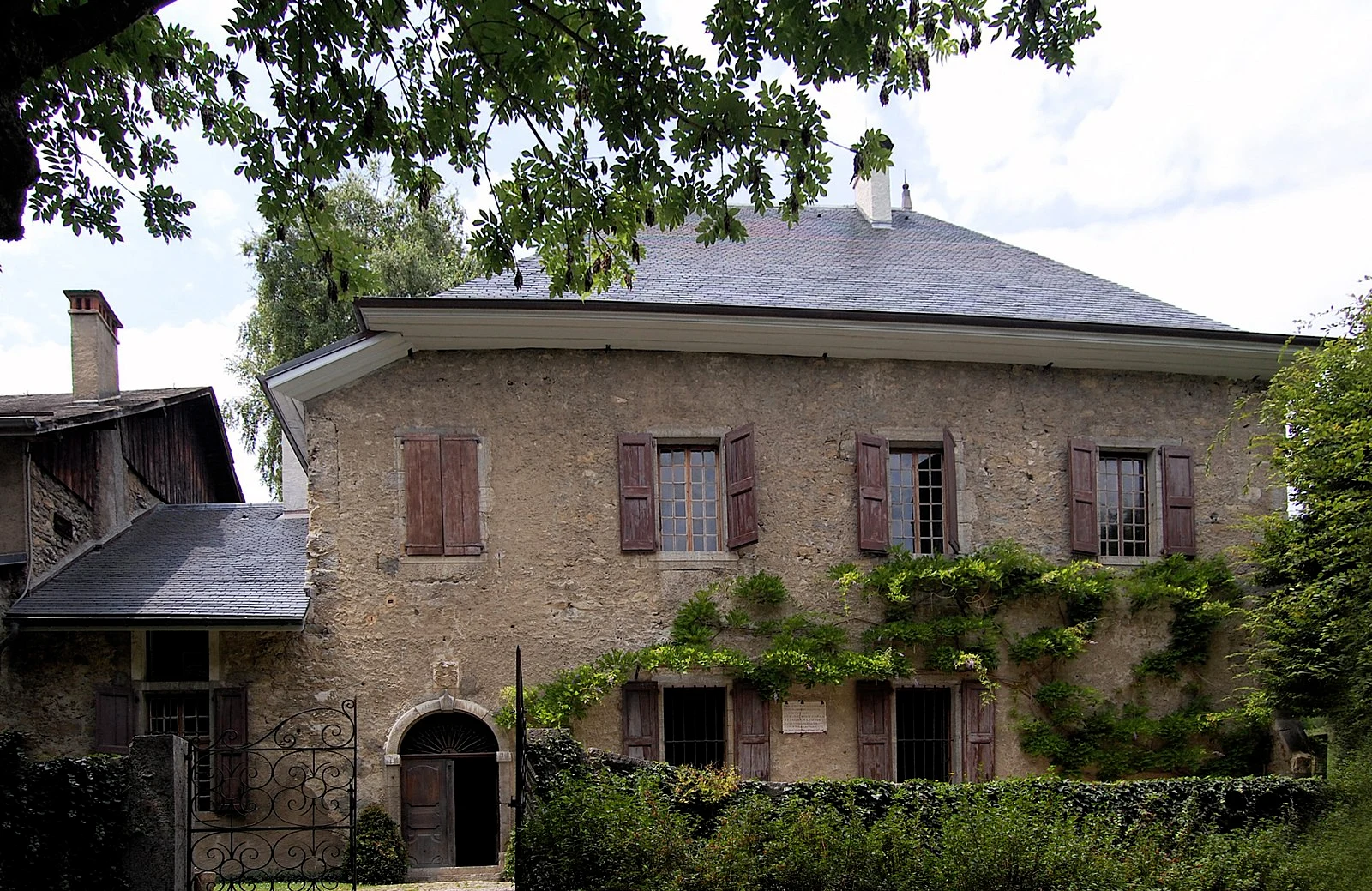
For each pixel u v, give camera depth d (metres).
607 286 8.73
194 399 17.22
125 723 11.68
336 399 12.36
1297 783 10.20
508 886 10.35
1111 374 13.71
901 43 7.30
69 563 12.84
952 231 17.11
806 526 12.84
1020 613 13.02
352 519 12.19
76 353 14.79
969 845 8.33
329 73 7.29
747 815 8.62
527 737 9.50
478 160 7.91
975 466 13.27
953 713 12.73
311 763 11.72
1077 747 12.62
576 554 12.41
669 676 12.24
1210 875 8.68
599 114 7.54
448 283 22.31
